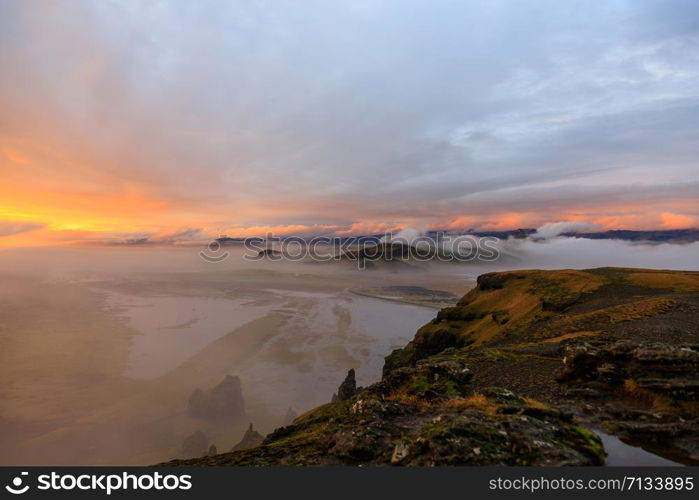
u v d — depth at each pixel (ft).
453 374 71.31
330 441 49.67
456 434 39.86
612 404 58.13
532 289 286.66
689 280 232.12
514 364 100.07
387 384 75.51
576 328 148.56
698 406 50.88
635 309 152.05
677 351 58.95
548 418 44.34
